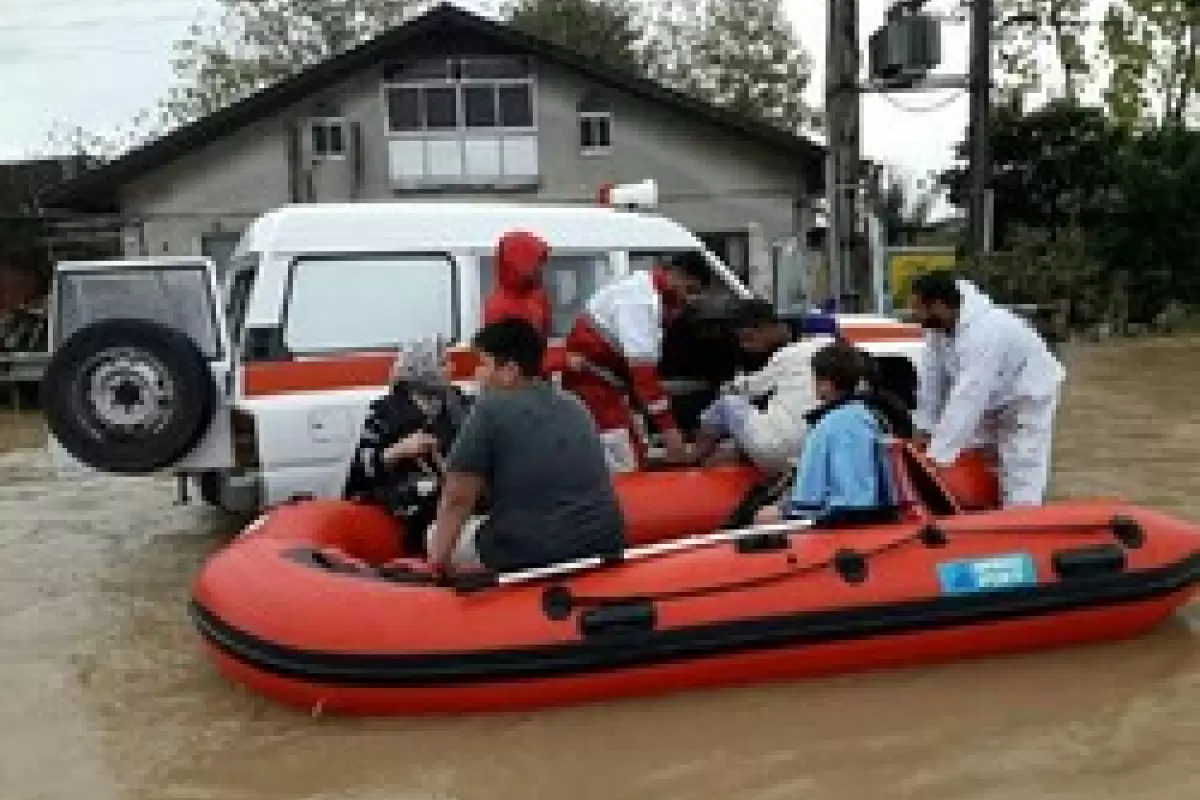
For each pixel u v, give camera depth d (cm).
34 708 545
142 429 724
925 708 500
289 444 725
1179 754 450
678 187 2788
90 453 725
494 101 2730
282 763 477
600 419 708
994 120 2902
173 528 898
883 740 472
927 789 432
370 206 777
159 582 740
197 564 781
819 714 498
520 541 522
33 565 793
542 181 2758
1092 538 561
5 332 2158
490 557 528
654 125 2775
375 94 2694
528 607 507
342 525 620
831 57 1531
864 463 552
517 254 683
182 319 770
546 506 524
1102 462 993
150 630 648
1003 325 618
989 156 2581
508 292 687
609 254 808
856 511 550
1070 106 2908
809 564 530
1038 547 554
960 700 507
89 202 2577
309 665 503
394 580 536
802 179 2805
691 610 514
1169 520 588
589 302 718
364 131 2698
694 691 521
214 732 510
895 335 837
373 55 2653
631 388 709
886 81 1500
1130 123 3103
